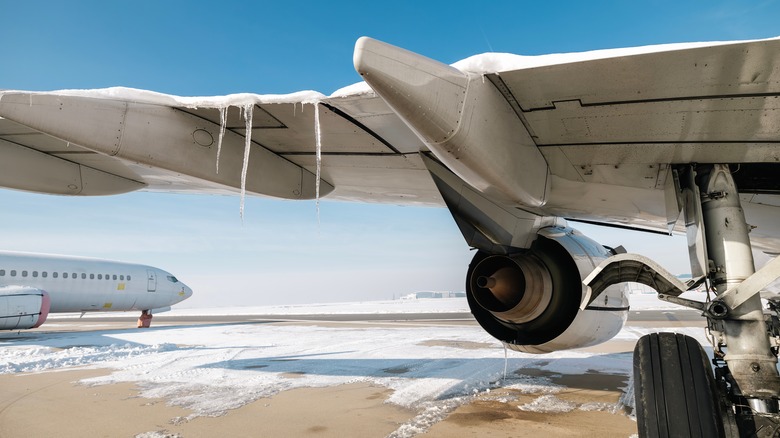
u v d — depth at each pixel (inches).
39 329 775.7
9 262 610.2
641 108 91.4
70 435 158.2
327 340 502.6
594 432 155.6
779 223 163.3
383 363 320.8
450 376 265.7
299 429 162.4
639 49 78.1
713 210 114.7
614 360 326.6
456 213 154.6
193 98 121.0
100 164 172.4
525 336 194.1
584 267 180.2
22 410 193.9
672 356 108.0
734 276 108.1
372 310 1793.8
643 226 194.9
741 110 88.0
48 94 108.5
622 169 123.0
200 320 1165.7
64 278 665.0
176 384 250.1
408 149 143.9
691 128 97.5
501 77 88.0
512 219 165.9
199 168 131.3
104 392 230.5
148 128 121.8
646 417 101.9
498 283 187.0
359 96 106.5
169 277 842.8
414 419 173.6
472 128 86.0
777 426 99.2
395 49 75.8
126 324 992.2
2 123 136.8
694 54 73.6
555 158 118.4
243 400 209.0
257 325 839.7
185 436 155.4
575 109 95.0
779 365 239.8
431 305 2573.8
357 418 176.1
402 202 235.8
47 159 160.9
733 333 106.7
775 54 71.4
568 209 169.0
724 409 104.3
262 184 150.1
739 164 117.6
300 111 120.1
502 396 211.9
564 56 82.6
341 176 180.4
